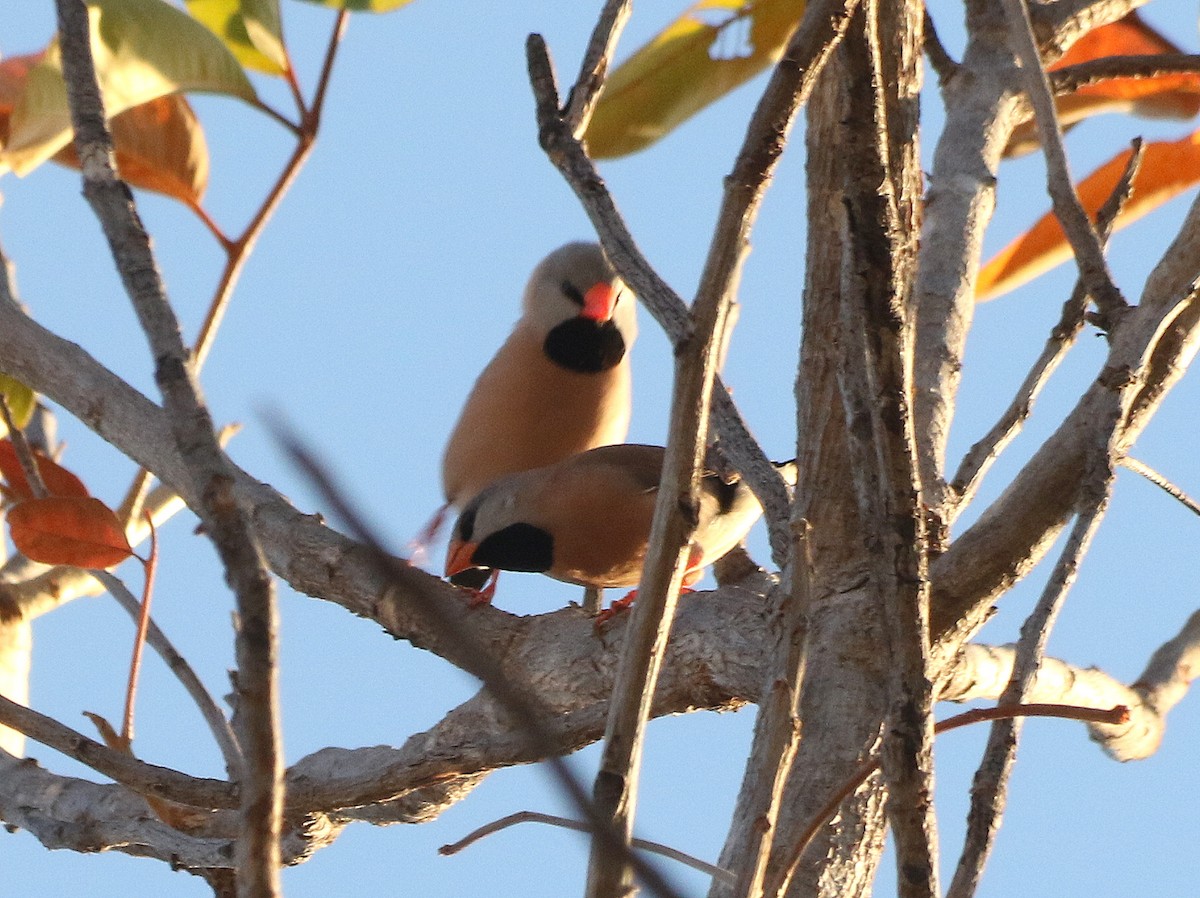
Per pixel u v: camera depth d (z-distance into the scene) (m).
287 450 2.09
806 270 5.22
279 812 2.84
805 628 3.58
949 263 5.82
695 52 7.22
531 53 4.66
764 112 3.26
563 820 3.09
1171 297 4.23
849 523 5.09
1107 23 6.69
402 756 6.09
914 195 4.54
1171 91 7.07
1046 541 4.87
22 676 6.97
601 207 4.24
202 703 4.84
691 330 3.24
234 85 6.02
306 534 5.94
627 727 3.09
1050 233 6.56
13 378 6.57
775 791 3.43
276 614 2.84
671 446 3.22
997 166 6.14
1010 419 5.19
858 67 3.33
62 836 5.71
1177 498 4.94
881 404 3.48
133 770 4.65
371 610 5.82
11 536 5.09
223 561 2.84
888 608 3.51
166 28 5.88
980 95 6.31
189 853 5.54
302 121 6.11
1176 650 6.78
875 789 4.84
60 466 6.13
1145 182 6.75
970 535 4.90
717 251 3.25
